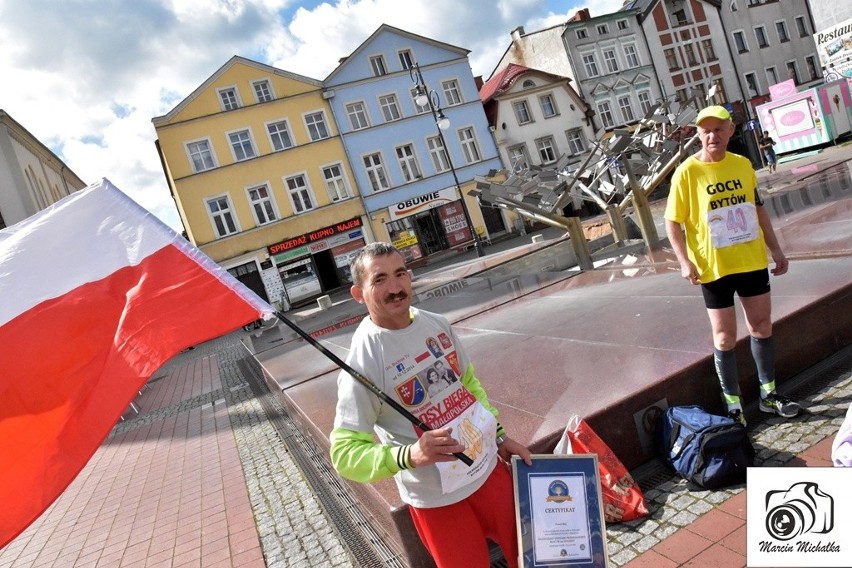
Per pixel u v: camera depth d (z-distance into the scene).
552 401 3.60
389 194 29.88
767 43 38.75
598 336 4.82
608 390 3.46
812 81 40.19
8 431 1.73
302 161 28.48
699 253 3.13
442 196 30.73
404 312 1.82
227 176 27.20
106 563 4.53
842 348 3.91
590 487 1.89
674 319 4.61
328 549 3.64
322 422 4.77
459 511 1.82
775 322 3.68
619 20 34.62
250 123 27.62
